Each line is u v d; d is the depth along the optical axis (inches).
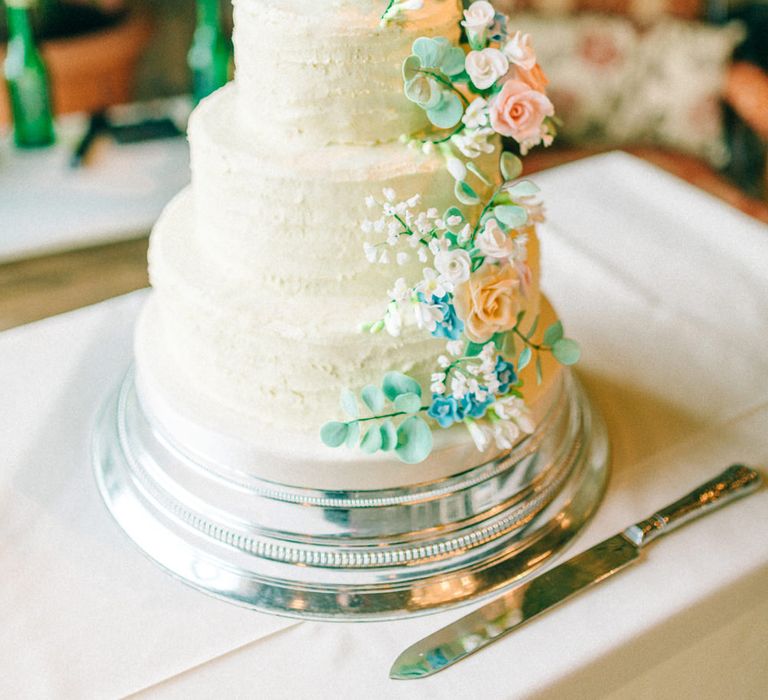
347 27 38.5
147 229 90.2
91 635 41.0
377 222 38.3
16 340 59.9
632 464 51.0
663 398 55.8
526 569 43.5
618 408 55.0
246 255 42.6
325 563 42.2
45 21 116.4
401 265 41.3
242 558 42.9
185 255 46.0
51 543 45.4
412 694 38.4
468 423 41.7
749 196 108.5
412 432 40.4
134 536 45.4
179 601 42.5
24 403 54.6
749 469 49.6
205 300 42.3
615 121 115.4
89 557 44.7
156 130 105.4
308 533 42.5
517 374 45.0
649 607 42.3
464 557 42.9
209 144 41.6
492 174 43.8
